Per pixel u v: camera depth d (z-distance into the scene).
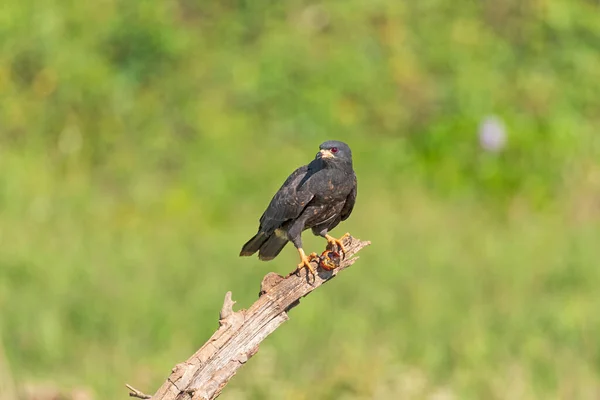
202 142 16.55
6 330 10.84
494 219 15.24
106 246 13.30
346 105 17.89
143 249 13.28
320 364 10.65
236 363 6.29
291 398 10.03
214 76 17.91
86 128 16.64
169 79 17.64
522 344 11.06
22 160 15.65
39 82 17.19
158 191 15.48
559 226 14.81
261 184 15.71
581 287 12.60
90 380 10.12
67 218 14.18
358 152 16.66
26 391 9.59
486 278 12.63
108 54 17.98
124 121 16.80
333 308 11.75
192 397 6.15
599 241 14.02
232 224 14.83
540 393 10.23
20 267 12.22
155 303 11.58
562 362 10.65
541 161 16.52
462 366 10.72
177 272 12.41
